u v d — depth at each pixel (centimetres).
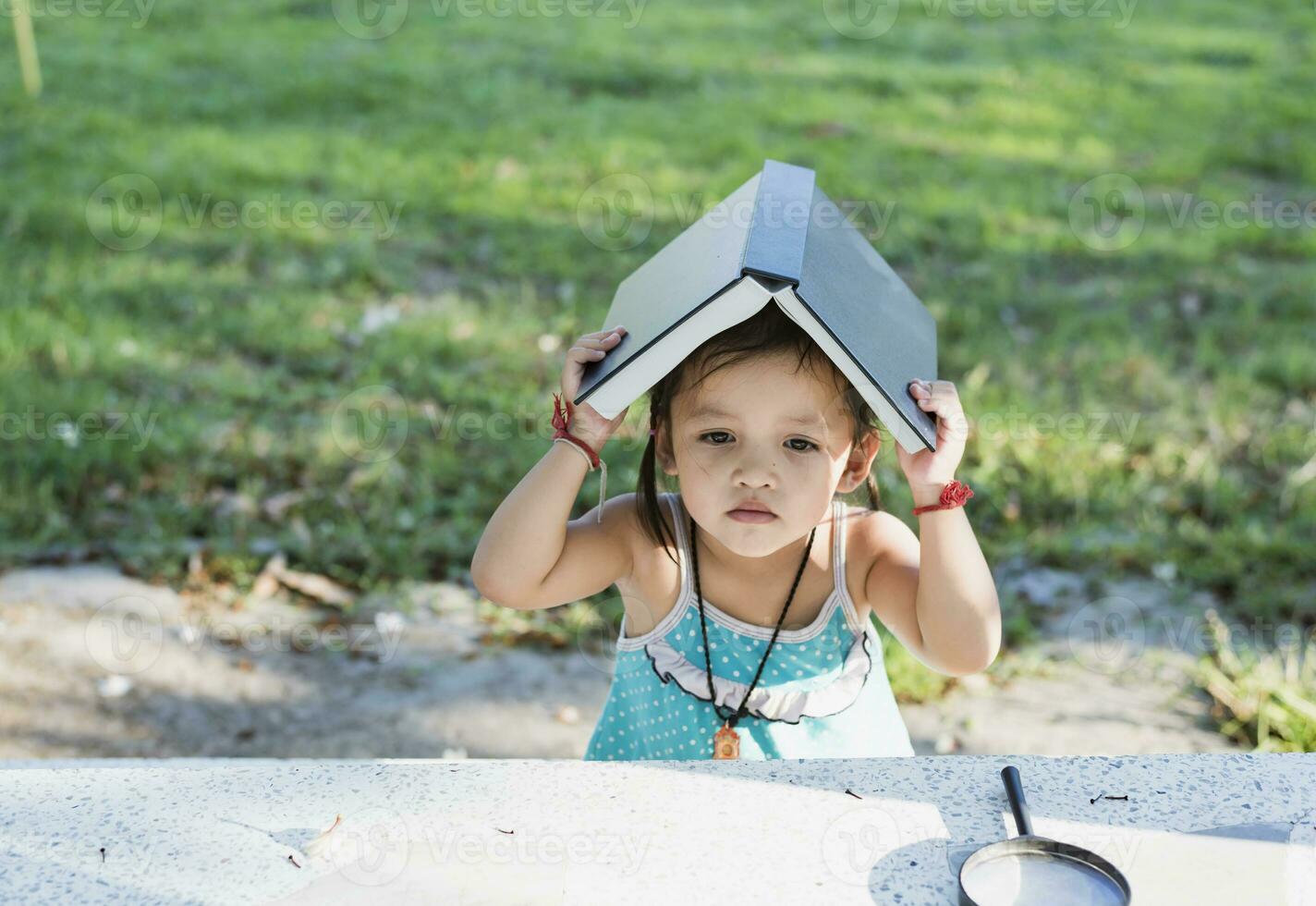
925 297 459
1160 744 260
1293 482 350
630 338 134
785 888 111
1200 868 113
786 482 144
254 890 110
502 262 480
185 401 381
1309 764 128
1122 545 324
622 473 335
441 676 283
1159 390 399
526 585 156
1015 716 270
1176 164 595
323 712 270
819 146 602
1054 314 452
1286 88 704
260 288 454
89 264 457
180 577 310
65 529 322
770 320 141
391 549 320
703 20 820
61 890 110
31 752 253
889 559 165
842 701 166
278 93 648
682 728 167
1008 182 568
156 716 266
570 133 607
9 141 568
